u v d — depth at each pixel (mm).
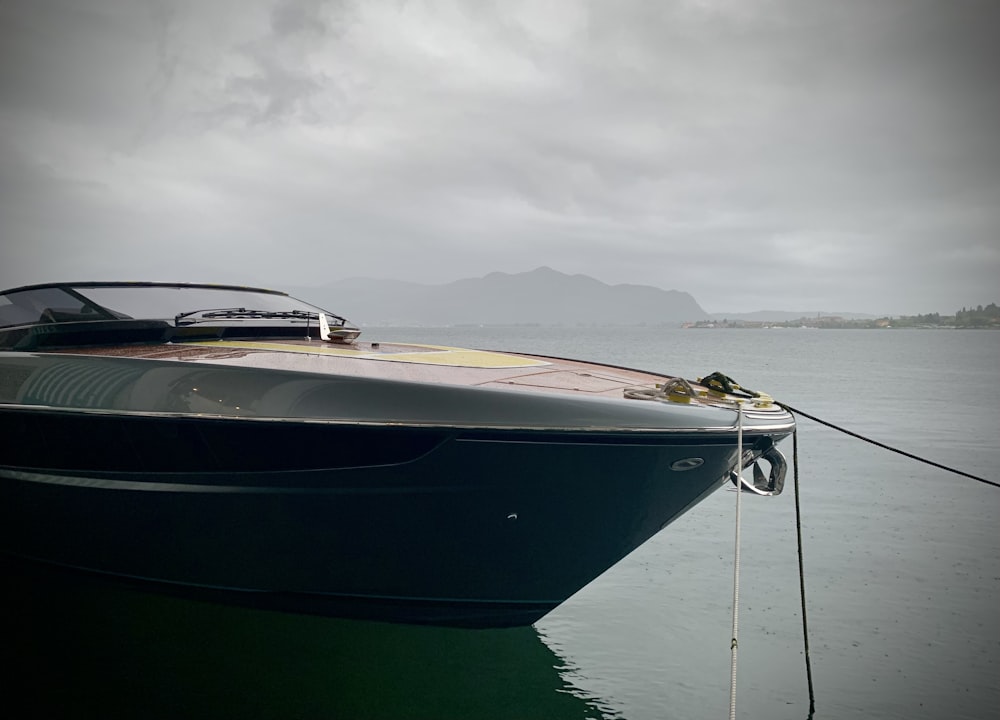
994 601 4949
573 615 4766
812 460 10383
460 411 3379
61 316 4629
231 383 3639
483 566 3854
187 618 4578
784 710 3576
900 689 3777
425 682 3832
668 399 3711
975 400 18922
